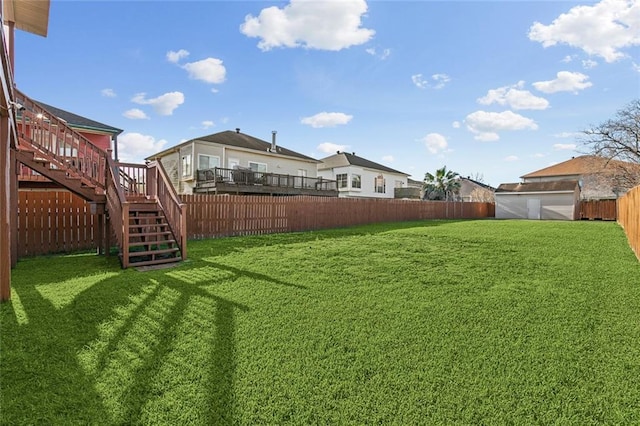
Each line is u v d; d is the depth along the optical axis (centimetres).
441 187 3086
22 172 790
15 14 636
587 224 1611
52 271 537
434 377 235
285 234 1114
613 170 2155
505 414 196
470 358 261
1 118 381
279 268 560
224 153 1931
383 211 1806
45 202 743
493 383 227
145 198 775
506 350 273
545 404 205
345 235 1068
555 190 2491
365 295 416
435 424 189
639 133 1948
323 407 203
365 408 202
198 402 207
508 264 593
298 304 382
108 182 676
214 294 416
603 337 295
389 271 540
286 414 197
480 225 1549
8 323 318
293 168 2309
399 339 294
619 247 793
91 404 204
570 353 267
